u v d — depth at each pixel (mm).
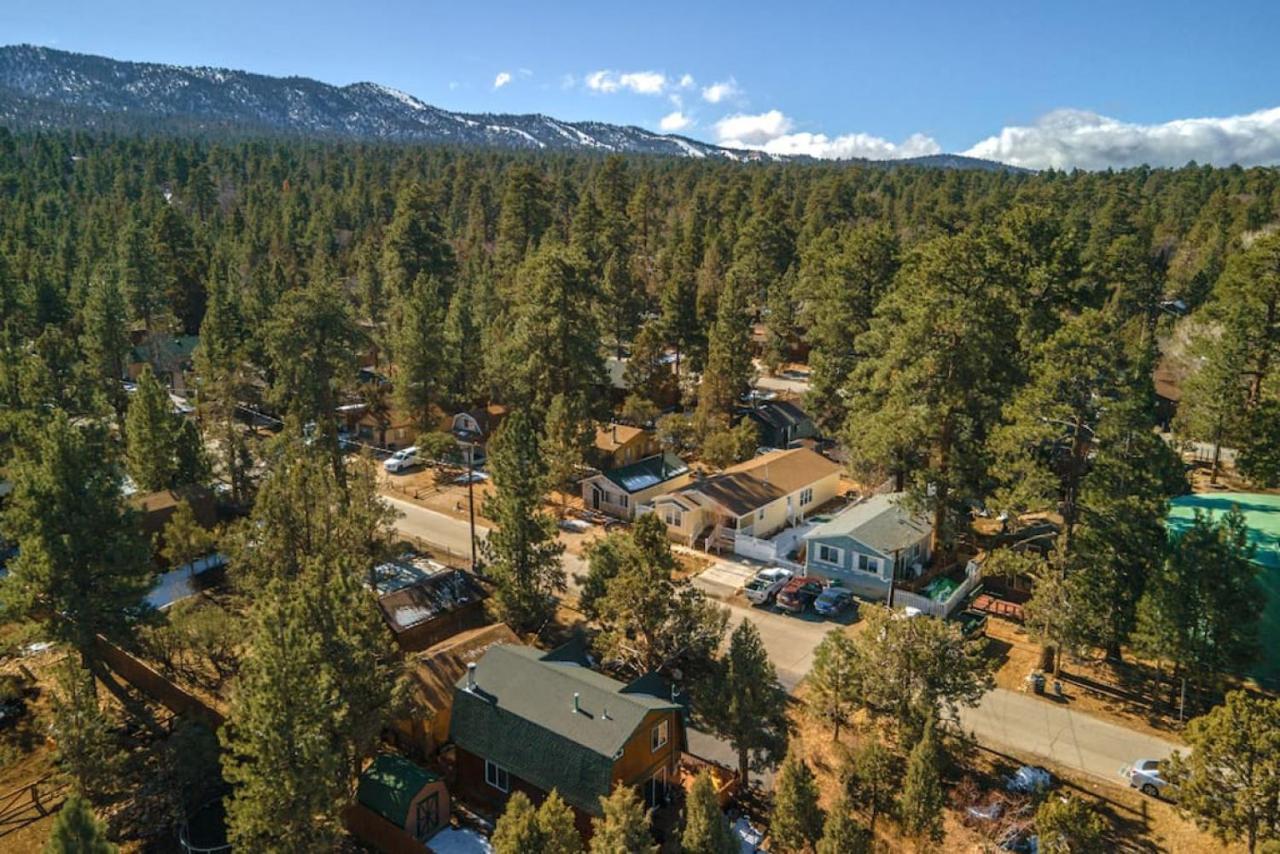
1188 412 52531
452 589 37219
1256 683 31734
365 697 23672
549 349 60719
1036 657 34219
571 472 51875
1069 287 47500
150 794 26125
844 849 19859
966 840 24016
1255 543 30812
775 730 25734
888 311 47438
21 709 31000
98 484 30453
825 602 37969
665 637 30234
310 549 34250
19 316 74938
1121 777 26750
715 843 19438
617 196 121500
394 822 23859
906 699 25375
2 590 28984
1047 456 36688
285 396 60625
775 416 66000
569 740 24312
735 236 114812
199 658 33250
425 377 63688
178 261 93312
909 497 40844
